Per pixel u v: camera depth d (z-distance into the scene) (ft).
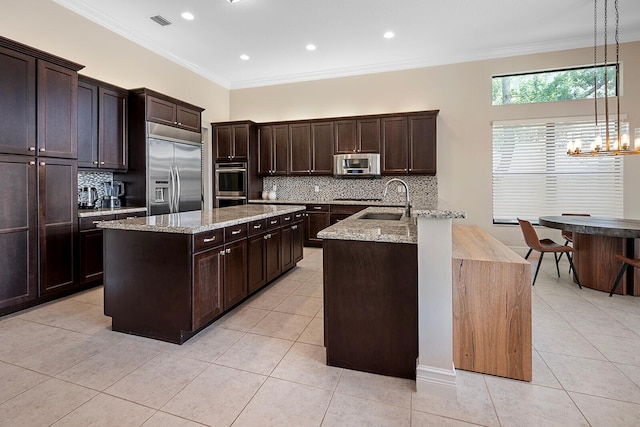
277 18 13.41
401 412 5.12
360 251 6.16
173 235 7.34
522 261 6.02
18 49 8.99
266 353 6.95
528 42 15.87
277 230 11.76
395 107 18.58
